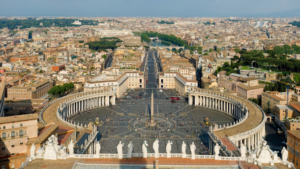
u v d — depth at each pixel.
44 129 177.00
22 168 120.38
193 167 127.31
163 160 133.00
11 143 161.88
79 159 131.62
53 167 122.19
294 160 177.62
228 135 197.62
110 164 128.62
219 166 127.31
